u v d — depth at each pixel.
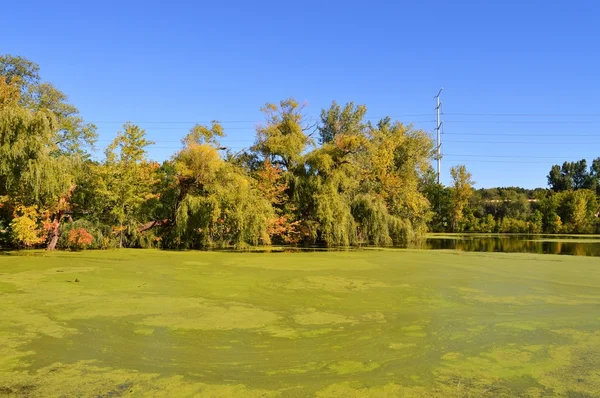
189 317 8.04
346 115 37.19
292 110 26.39
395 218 26.89
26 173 15.66
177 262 15.64
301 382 5.17
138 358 5.92
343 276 12.75
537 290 10.79
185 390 4.92
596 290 10.82
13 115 15.44
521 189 84.56
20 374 5.33
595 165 79.94
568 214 52.00
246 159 26.08
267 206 22.02
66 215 20.28
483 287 11.15
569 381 5.21
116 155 20.58
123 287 10.87
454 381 5.21
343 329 7.34
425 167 31.86
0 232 19.25
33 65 25.73
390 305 9.12
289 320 7.89
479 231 53.41
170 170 23.70
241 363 5.77
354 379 5.27
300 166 25.19
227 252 19.78
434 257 17.80
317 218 23.77
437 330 7.30
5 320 7.74
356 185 25.78
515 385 5.09
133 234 21.36
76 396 4.74
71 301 9.23
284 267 14.58
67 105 26.48
